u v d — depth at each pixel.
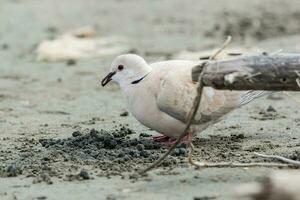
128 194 9.84
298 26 26.30
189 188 9.99
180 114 12.05
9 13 29.95
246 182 10.23
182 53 22.66
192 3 31.00
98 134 12.95
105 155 11.87
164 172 10.80
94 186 10.27
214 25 26.97
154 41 24.91
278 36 24.80
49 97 18.14
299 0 30.33
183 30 26.45
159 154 11.86
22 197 9.95
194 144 12.73
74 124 14.91
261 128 14.09
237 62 10.27
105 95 18.30
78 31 25.52
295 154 11.69
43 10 30.53
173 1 31.67
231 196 9.50
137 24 27.69
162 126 12.30
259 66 10.22
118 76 12.57
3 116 15.92
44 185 10.44
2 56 23.73
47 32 26.83
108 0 32.78
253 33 25.45
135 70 12.40
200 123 12.34
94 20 28.55
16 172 11.03
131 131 13.81
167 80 12.09
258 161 11.41
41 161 11.69
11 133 14.11
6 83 19.97
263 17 27.86
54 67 22.06
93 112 16.27
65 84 19.78
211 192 9.78
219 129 14.06
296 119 15.01
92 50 23.88
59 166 11.36
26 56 23.73
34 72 21.44
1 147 12.85
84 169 11.15
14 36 26.55
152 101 12.18
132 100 12.40
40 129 14.45
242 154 11.95
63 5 31.70
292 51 21.97
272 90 10.38
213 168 10.97
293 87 10.27
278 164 10.87
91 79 20.36
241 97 12.50
